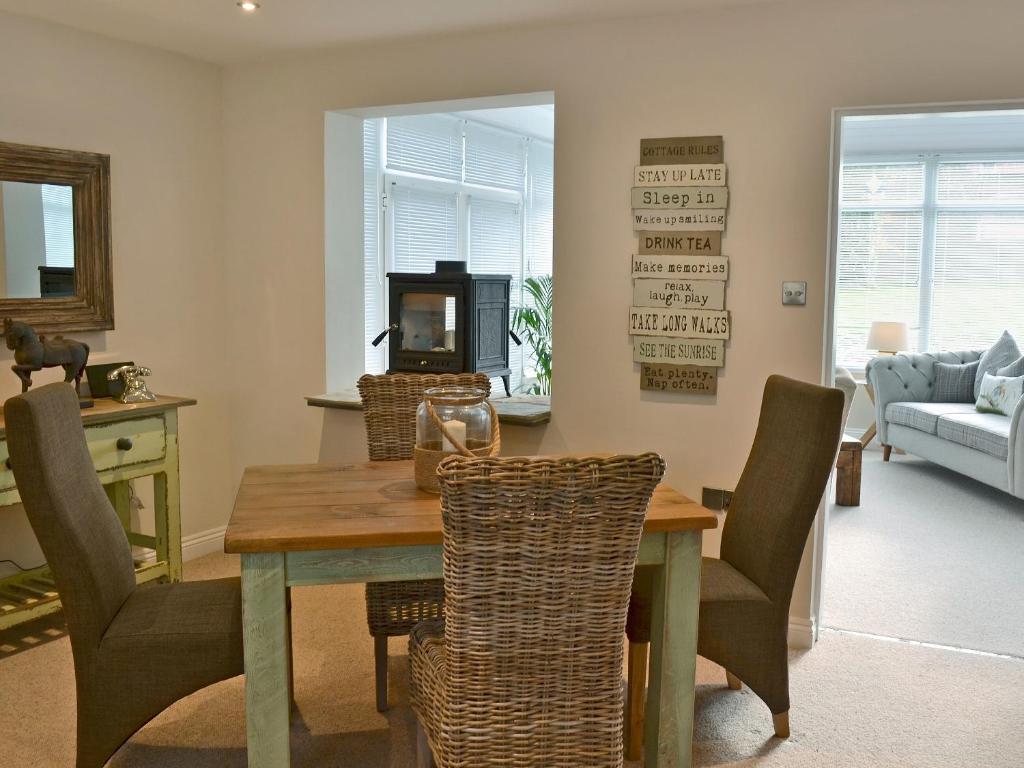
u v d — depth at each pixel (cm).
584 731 199
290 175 431
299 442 443
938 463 669
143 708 236
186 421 439
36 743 273
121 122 398
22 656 335
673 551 237
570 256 372
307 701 302
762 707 303
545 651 193
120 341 405
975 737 283
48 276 371
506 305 454
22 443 223
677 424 362
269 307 444
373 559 223
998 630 370
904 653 346
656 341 361
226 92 443
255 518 232
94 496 251
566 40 364
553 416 381
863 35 324
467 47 383
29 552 377
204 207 441
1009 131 769
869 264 822
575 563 189
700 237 351
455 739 194
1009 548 489
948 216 802
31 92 362
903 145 793
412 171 573
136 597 254
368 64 406
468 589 186
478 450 255
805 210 338
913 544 496
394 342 439
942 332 814
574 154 367
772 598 267
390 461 302
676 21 347
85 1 336
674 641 242
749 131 341
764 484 281
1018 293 795
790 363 344
